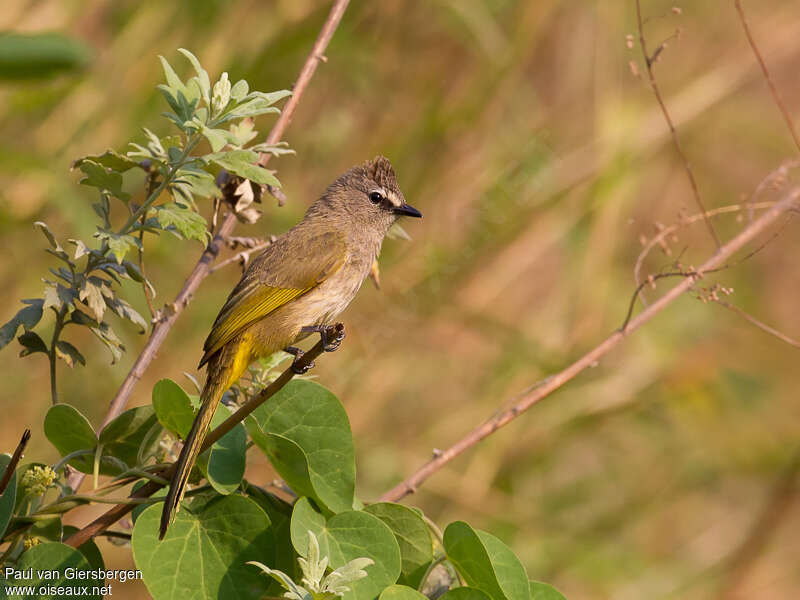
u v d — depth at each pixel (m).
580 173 12.52
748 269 15.00
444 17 11.75
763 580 13.17
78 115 10.17
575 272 13.02
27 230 10.27
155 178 6.04
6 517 4.82
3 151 9.39
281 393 5.64
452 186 12.00
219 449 5.35
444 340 12.60
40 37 5.74
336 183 8.30
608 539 12.91
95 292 5.50
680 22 13.50
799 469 13.45
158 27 10.45
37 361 10.51
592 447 13.59
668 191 14.62
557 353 12.64
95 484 5.25
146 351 6.22
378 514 5.53
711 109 13.91
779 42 13.64
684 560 13.19
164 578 4.93
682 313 13.92
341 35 11.10
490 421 6.63
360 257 8.05
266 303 7.15
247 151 5.38
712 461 13.69
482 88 11.92
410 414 12.51
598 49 13.01
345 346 11.59
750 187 14.63
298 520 5.16
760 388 13.91
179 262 10.88
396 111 11.89
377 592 5.07
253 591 5.02
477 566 5.25
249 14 10.73
